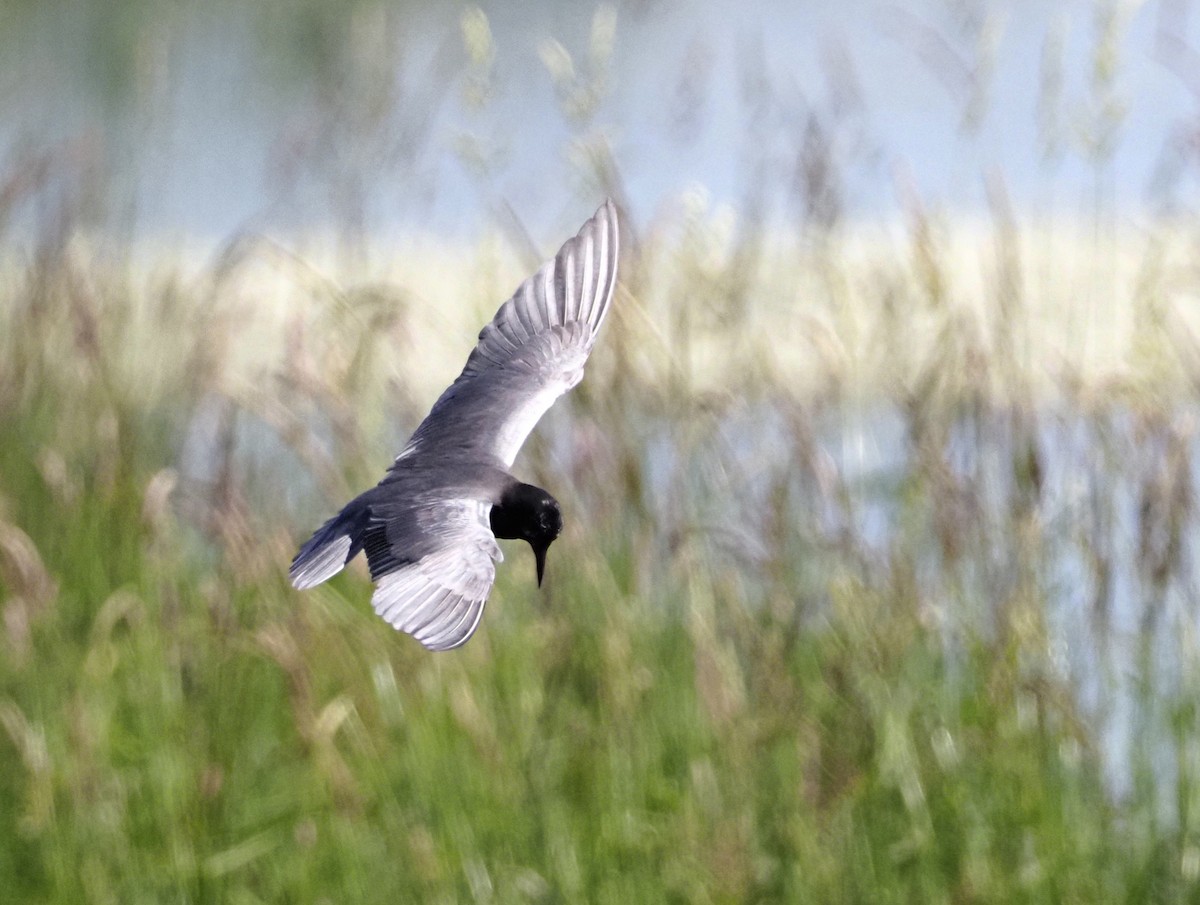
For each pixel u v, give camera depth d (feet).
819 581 37.91
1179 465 34.78
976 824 33.60
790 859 33.73
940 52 43.65
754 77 46.19
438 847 33.55
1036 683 34.19
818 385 41.32
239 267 48.67
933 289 38.65
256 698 36.60
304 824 34.09
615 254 26.11
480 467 23.31
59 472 38.29
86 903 33.35
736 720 34.45
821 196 41.19
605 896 33.04
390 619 20.17
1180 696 34.37
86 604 38.42
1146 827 33.78
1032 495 36.17
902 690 35.17
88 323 40.29
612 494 38.42
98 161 46.37
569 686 36.14
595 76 41.98
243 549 36.45
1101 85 40.91
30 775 35.09
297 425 38.27
